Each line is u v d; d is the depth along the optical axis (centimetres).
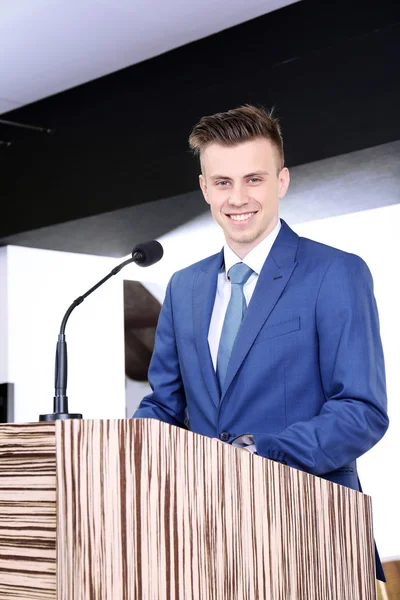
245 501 129
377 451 642
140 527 116
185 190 484
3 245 607
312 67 440
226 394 179
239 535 127
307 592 136
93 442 114
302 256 186
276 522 133
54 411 154
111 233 576
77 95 537
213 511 124
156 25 457
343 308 174
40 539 112
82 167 533
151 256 180
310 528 139
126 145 512
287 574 134
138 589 114
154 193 497
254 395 177
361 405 164
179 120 489
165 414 199
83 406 634
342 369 170
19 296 611
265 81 456
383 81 416
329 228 655
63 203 542
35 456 113
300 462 154
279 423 175
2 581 115
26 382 605
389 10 418
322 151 433
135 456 117
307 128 439
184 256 676
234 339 183
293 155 444
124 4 428
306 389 176
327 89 434
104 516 113
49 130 551
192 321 193
